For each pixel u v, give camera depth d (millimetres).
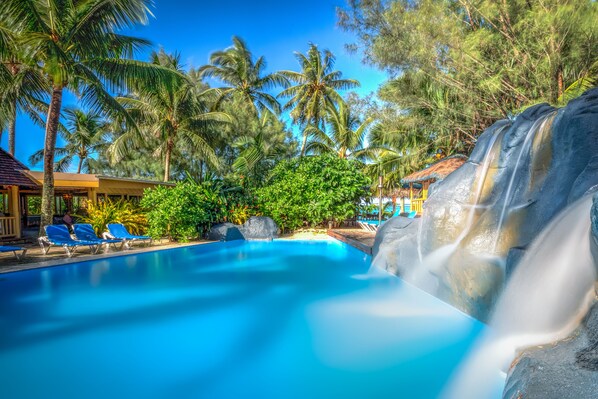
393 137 20516
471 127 15125
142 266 9586
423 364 3885
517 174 5383
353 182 17906
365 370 3768
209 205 15062
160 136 22344
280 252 12289
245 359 4031
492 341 4289
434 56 11906
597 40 9820
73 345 4375
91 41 11477
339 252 12289
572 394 2016
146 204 13656
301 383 3506
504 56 11836
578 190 3689
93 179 15461
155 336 4691
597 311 2516
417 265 7102
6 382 3488
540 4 10609
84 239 10875
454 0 12391
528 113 5844
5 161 13875
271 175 19344
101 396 3258
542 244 3891
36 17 10188
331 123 28312
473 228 5609
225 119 23000
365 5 11516
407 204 32156
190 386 3443
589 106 4395
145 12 11969
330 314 5582
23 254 9281
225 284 7594
